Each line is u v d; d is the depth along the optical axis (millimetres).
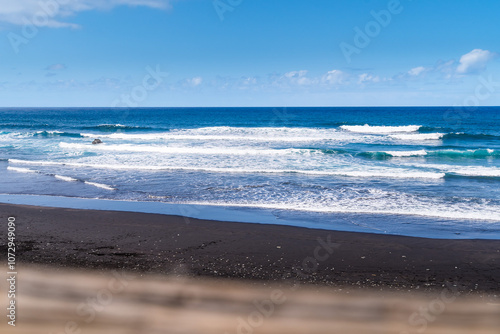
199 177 15289
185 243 7664
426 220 9680
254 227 8906
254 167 17500
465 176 15469
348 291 5484
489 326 4434
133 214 9883
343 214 10234
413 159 20312
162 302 4922
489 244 7770
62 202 11375
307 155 21359
